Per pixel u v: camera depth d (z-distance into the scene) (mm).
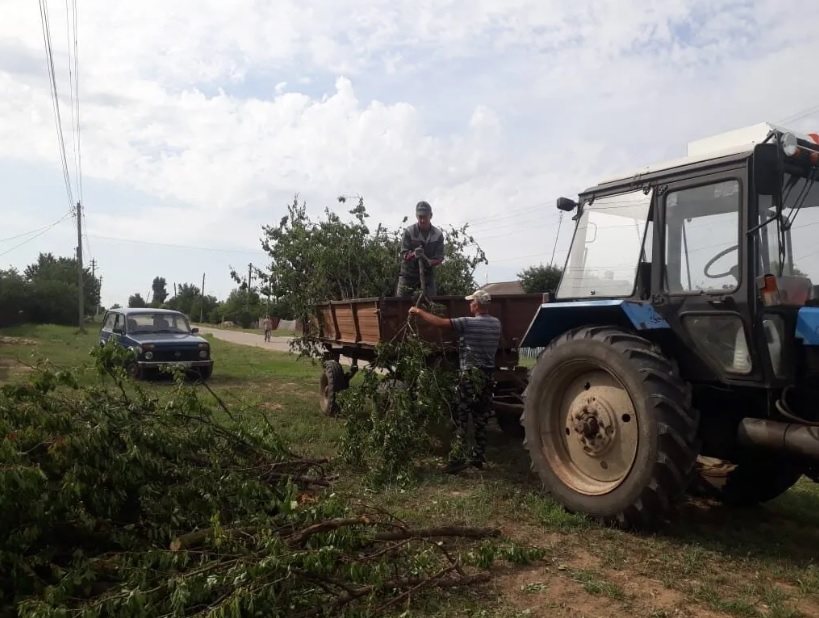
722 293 4473
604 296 5395
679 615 3408
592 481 4902
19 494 3322
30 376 4262
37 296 48406
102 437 3889
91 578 3273
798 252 4473
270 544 3258
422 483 5832
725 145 4664
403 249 8039
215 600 3178
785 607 3512
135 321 14617
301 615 3199
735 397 4730
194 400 4863
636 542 4414
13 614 3170
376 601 3402
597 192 5602
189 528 4020
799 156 4445
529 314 7453
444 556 4027
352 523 3719
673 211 4891
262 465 4949
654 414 4328
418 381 6176
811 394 4379
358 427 6289
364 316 7438
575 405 5047
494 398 6938
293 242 9773
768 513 5371
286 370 16703
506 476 6133
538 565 4031
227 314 62656
